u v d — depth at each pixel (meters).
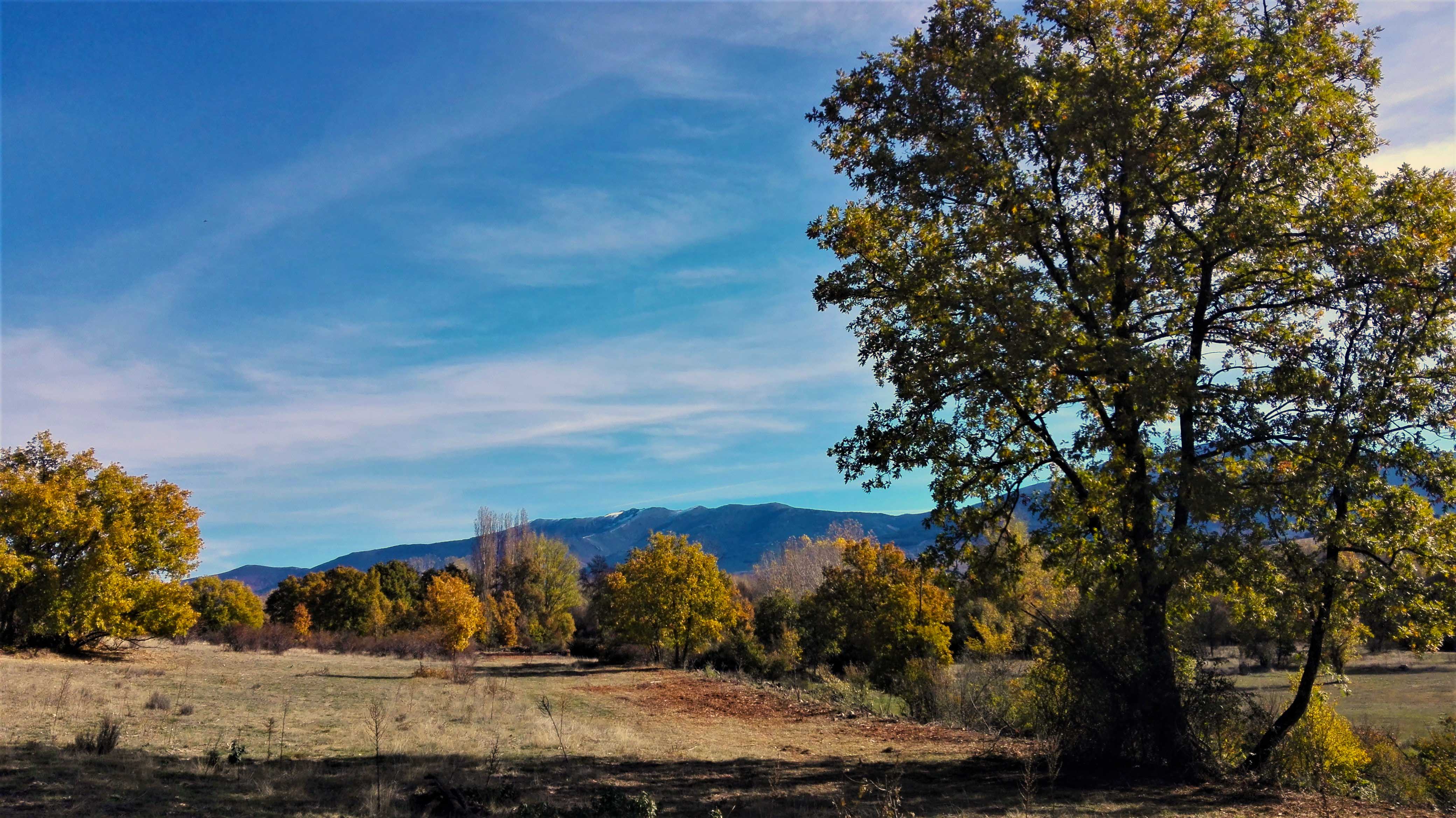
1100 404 12.73
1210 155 12.36
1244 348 13.17
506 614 64.62
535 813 8.03
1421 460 11.88
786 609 51.47
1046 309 11.59
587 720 18.73
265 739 12.82
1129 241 12.55
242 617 61.41
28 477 27.33
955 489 14.25
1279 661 24.30
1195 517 11.05
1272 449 11.85
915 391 12.83
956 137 12.94
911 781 11.38
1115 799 9.95
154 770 9.37
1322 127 12.34
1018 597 14.23
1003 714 19.23
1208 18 12.55
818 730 18.30
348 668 33.81
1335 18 12.49
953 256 13.20
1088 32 13.51
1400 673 43.34
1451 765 15.95
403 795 8.94
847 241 14.63
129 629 28.69
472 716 17.48
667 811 9.09
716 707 23.17
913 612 37.25
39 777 8.41
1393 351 12.38
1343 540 11.38
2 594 26.47
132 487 30.22
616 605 44.47
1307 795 10.75
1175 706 11.73
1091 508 13.11
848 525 92.75
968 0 13.75
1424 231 11.93
